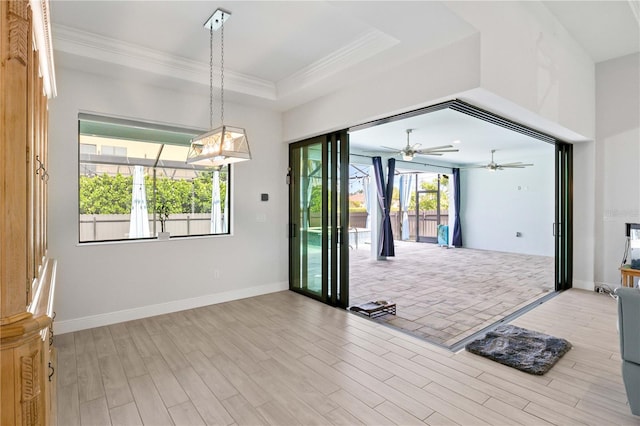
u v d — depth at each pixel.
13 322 1.03
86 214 4.66
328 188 4.54
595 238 5.11
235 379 2.57
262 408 2.21
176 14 2.86
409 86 3.25
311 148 4.84
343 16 2.89
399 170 11.08
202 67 3.85
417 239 12.45
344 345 3.19
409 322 3.83
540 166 9.21
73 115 3.47
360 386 2.47
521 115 3.55
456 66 2.86
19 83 1.06
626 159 4.81
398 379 2.57
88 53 3.19
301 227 5.04
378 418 2.11
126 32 3.15
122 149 4.88
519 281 5.93
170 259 4.12
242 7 2.76
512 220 9.73
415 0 2.31
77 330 3.51
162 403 2.27
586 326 3.63
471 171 10.68
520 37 3.20
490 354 2.92
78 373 2.64
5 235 1.04
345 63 3.45
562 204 5.32
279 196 5.13
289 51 3.53
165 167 5.21
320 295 4.65
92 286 3.60
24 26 1.08
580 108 4.55
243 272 4.76
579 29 4.04
